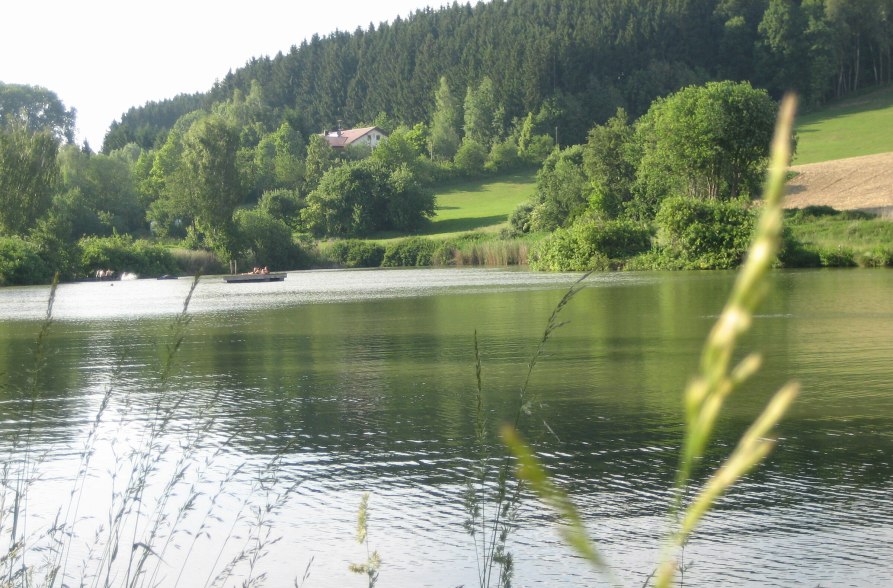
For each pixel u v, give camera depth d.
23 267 70.69
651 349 20.03
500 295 39.53
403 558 7.40
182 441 11.60
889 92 153.50
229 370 18.50
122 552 7.60
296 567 7.31
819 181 85.62
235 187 91.44
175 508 8.80
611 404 13.73
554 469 10.02
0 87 167.38
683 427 11.95
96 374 17.98
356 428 12.47
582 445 11.11
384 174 115.44
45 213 80.81
